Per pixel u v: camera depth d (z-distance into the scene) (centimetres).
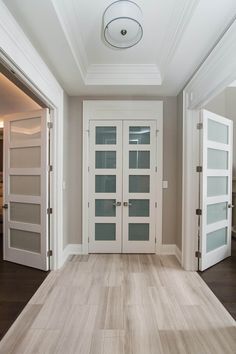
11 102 421
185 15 201
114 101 379
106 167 383
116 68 323
